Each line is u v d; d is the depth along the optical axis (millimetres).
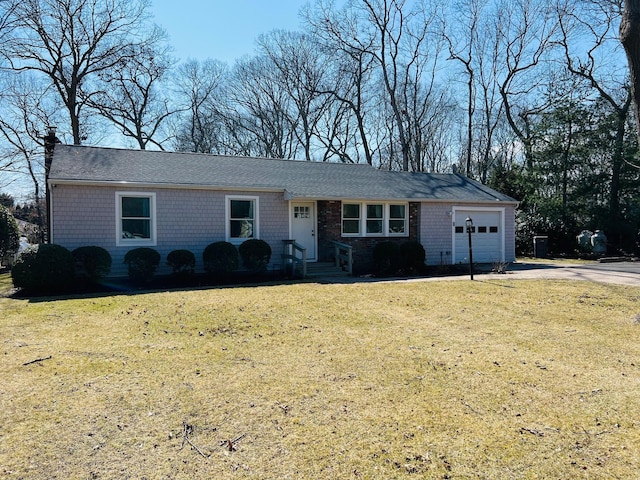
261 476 2646
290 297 8641
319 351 5141
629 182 22438
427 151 35281
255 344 5434
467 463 2779
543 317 6977
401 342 5523
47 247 9859
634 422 3326
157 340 5586
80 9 23250
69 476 2646
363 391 3932
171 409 3572
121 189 11602
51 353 5016
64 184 10984
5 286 10797
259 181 13750
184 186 12180
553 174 23562
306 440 3068
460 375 4328
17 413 3488
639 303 8117
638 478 2604
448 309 7582
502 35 28047
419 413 3484
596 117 23031
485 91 29750
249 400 3746
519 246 22219
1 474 2660
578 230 22594
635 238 22031
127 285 10758
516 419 3381
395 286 10336
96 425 3299
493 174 25547
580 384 4090
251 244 12469
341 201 14797
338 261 14016
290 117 35281
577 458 2832
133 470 2713
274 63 34438
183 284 11031
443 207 16391
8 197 25797
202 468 2732
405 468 2723
